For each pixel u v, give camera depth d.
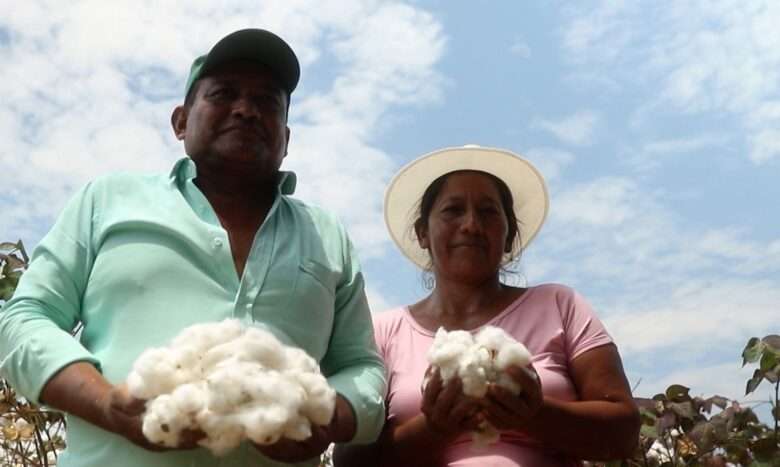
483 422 1.28
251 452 1.22
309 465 1.33
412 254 2.00
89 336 1.29
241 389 0.97
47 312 1.27
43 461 2.12
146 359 1.02
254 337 1.04
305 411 1.04
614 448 1.47
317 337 1.35
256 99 1.42
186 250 1.30
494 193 1.78
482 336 1.28
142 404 1.04
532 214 1.99
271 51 1.43
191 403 0.98
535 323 1.63
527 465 1.48
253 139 1.39
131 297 1.26
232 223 1.40
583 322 1.61
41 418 2.08
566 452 1.51
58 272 1.29
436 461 1.52
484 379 1.23
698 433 2.02
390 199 1.94
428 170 1.84
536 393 1.25
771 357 1.95
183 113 1.53
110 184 1.37
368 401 1.30
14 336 1.21
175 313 1.25
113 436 1.19
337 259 1.44
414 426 1.48
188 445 1.01
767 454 1.98
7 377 1.22
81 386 1.13
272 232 1.38
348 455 1.62
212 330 1.05
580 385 1.56
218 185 1.42
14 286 1.95
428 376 1.30
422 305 1.80
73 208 1.35
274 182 1.48
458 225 1.72
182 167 1.41
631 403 1.52
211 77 1.42
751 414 2.01
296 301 1.33
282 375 1.02
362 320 1.46
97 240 1.32
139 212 1.31
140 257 1.27
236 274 1.31
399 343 1.70
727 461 2.04
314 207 1.51
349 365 1.42
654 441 2.16
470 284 1.72
